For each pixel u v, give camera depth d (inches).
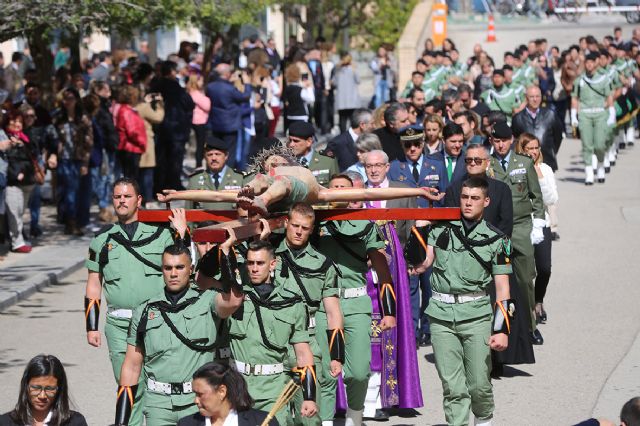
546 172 957.2
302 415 582.9
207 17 1664.6
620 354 894.4
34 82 1569.9
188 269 565.6
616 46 2364.7
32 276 1155.3
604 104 1754.4
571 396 792.9
